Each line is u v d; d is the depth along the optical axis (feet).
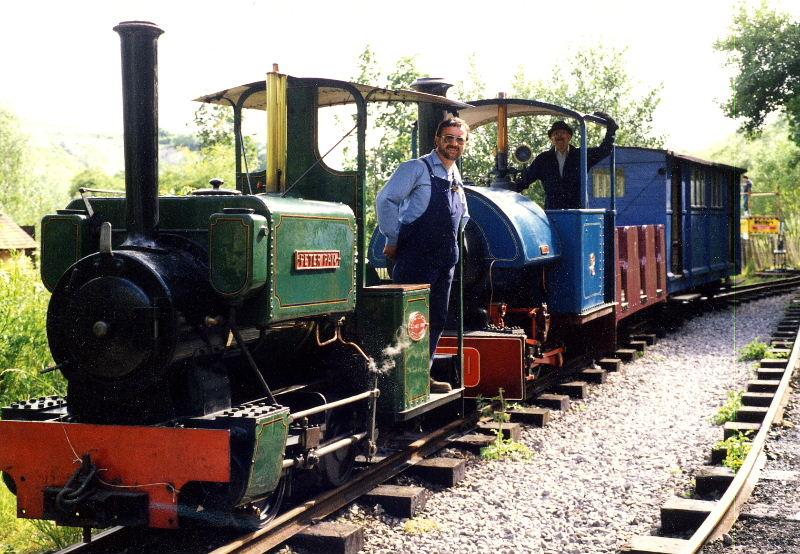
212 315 14.17
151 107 14.30
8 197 202.39
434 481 19.20
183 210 14.93
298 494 17.43
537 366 28.63
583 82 65.26
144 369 13.43
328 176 18.11
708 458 21.26
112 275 13.61
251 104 19.83
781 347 38.09
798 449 21.86
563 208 31.22
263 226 13.71
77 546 14.11
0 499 17.90
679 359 36.86
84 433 13.71
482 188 26.81
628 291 35.83
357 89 17.63
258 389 16.80
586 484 19.35
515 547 15.47
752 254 100.94
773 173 163.02
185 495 13.92
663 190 45.37
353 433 17.72
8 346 24.22
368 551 15.21
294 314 14.85
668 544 14.64
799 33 83.30
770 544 15.15
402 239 19.58
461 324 21.89
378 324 18.16
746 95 86.63
